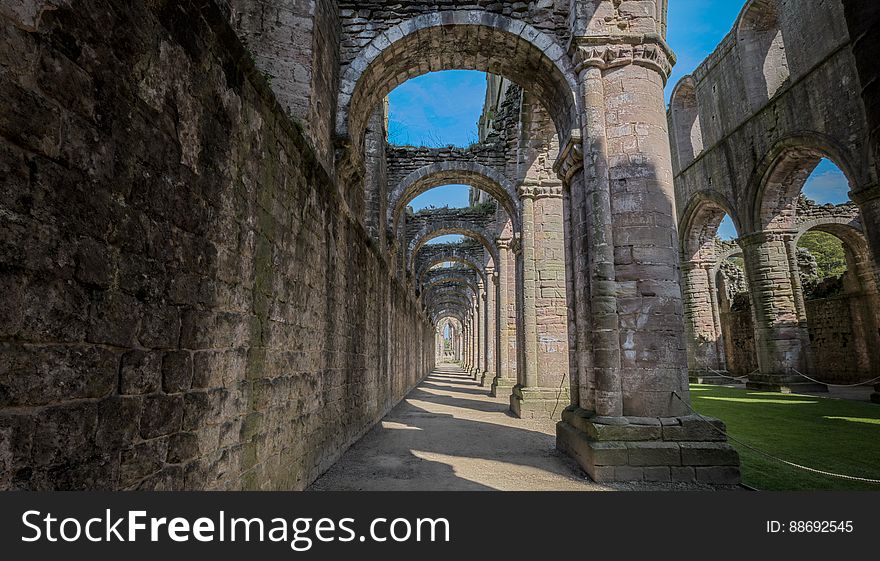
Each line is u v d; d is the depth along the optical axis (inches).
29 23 79.0
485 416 572.7
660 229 308.5
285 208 209.0
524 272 601.9
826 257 1502.2
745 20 860.6
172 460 119.3
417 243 935.7
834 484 253.4
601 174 315.3
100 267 94.2
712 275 1054.4
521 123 612.7
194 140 132.6
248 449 166.4
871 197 573.9
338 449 319.6
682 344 300.7
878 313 888.3
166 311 117.9
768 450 332.5
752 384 816.3
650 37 326.0
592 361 320.5
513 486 255.6
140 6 109.3
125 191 102.4
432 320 2059.5
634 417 287.3
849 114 617.3
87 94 91.7
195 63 133.9
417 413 599.5
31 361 77.6
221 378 146.9
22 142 76.6
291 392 216.2
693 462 266.8
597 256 306.5
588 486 257.4
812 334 1036.5
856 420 461.7
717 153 924.6
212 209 142.5
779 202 802.8
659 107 329.1
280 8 283.4
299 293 229.3
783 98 740.0
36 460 78.3
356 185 408.5
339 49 361.7
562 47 351.6
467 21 358.3
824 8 661.3
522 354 599.8
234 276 157.2
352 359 372.2
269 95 184.9
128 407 102.6
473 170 687.1
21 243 76.0
